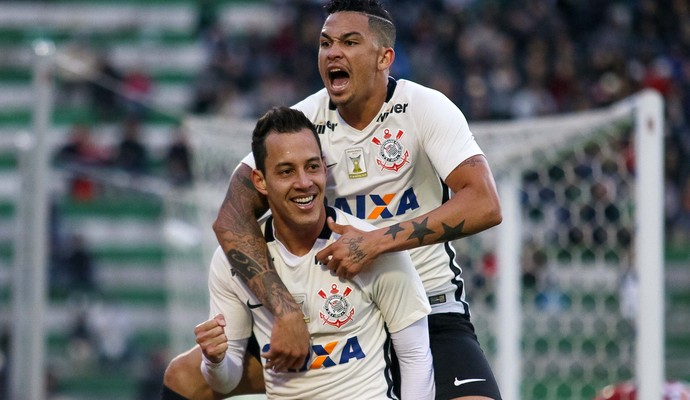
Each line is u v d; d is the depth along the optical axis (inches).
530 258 1353.3
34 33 2416.3
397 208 585.0
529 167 1042.7
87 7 2522.1
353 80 561.3
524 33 2146.9
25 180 1045.8
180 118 1290.6
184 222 1311.5
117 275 1857.8
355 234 540.1
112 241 1847.9
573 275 1403.8
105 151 1512.1
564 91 2039.9
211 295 585.6
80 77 1259.2
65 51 2028.8
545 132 982.4
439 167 566.9
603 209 1133.1
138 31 2433.6
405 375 559.8
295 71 2106.3
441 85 1939.0
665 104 1947.6
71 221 1673.2
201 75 2208.4
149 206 1637.6
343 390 555.8
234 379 587.5
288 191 534.0
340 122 584.1
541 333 1400.1
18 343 1032.2
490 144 1005.8
